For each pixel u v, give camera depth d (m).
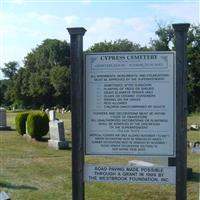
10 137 28.73
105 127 7.21
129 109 7.11
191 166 15.68
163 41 78.69
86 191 11.61
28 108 118.25
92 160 17.38
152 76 7.01
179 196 7.01
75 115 7.28
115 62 7.12
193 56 73.69
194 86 73.81
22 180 13.22
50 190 11.81
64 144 22.03
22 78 120.75
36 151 21.08
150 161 14.39
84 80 7.24
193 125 36.25
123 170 7.18
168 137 7.02
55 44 118.69
